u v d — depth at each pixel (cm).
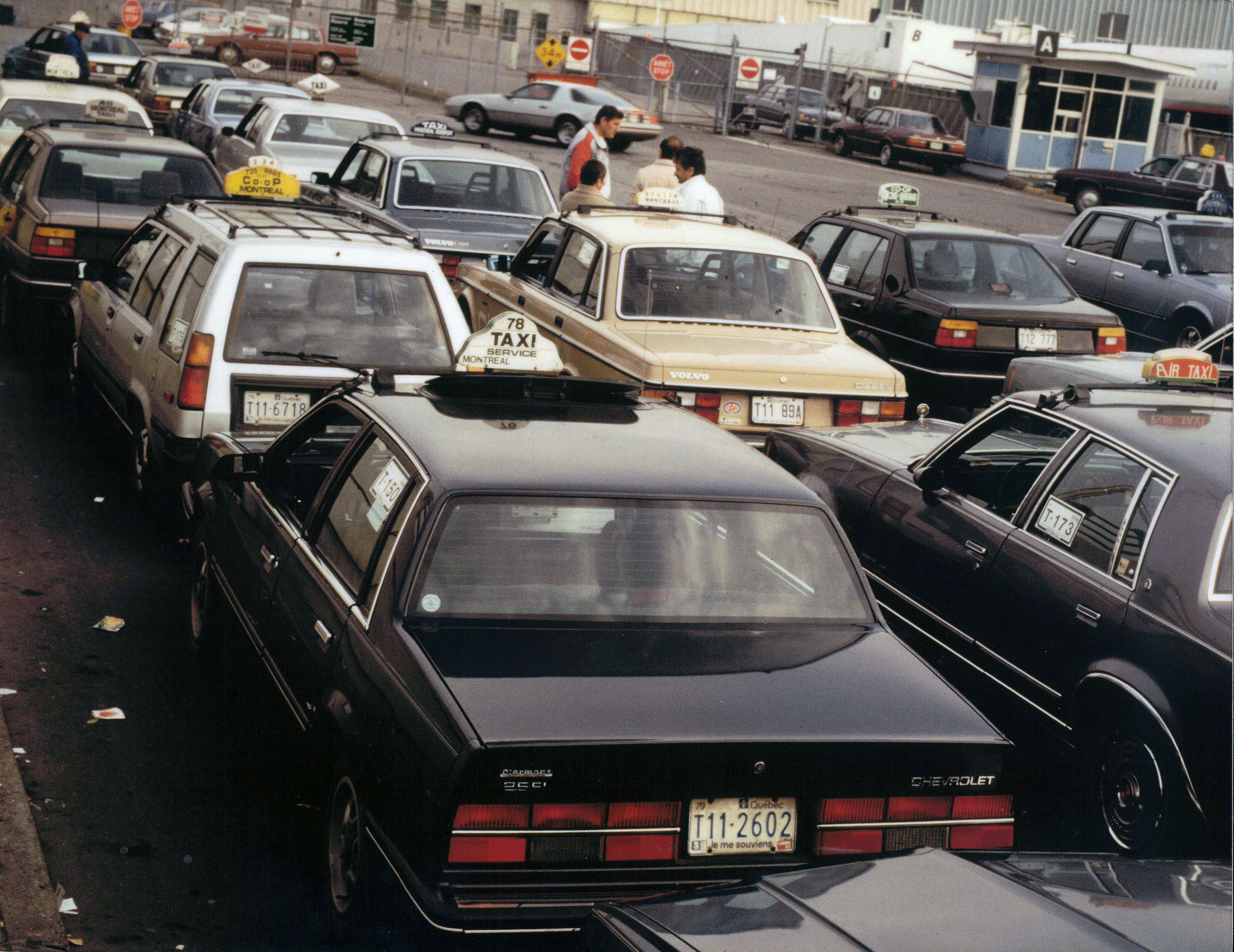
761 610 394
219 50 4300
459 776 320
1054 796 518
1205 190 2934
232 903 410
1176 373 583
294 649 433
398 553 383
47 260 1014
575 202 1166
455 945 323
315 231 748
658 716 340
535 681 349
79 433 908
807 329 869
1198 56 3938
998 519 557
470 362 614
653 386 775
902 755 347
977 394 1073
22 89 1573
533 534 387
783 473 441
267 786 486
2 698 530
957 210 2852
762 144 3981
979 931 260
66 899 402
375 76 4641
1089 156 3700
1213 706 438
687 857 336
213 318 681
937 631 575
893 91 4272
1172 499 479
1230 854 434
